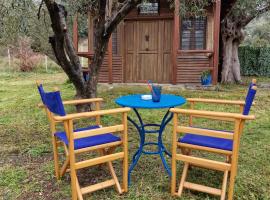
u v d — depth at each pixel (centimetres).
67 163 281
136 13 914
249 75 1382
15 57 1603
